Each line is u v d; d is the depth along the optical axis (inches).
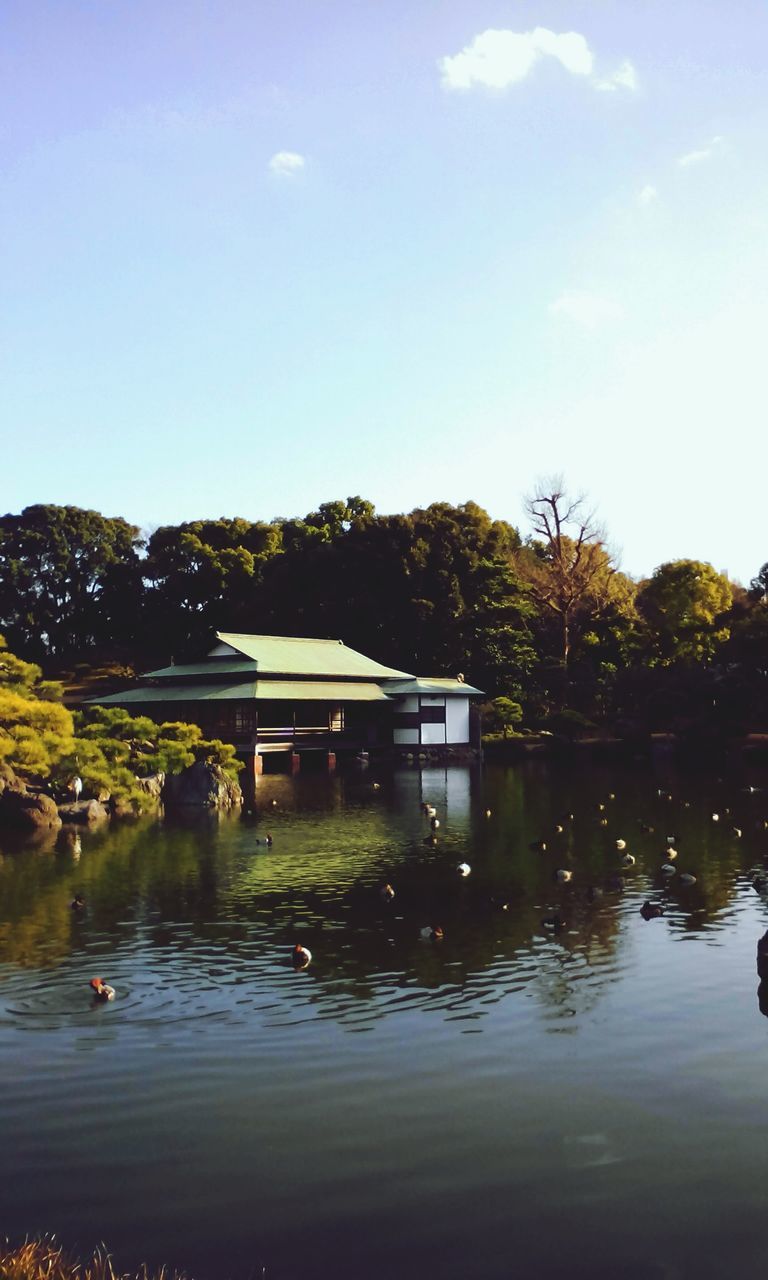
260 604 3937.0
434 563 3720.5
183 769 1769.2
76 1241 347.6
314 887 963.3
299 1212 365.7
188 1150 414.6
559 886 960.9
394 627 3607.3
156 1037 546.3
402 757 2829.7
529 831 1362.0
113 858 1140.5
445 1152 410.9
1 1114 450.6
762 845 1210.0
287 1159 405.7
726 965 675.4
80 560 4522.6
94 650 4510.3
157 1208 369.7
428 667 3555.6
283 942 750.5
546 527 3941.9
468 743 3078.2
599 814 1552.7
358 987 634.8
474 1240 346.6
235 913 848.9
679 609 3585.1
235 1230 354.0
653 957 697.6
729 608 3580.2
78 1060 514.0
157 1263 333.4
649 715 3078.2
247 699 2486.5
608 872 1036.5
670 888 944.9
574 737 3142.2
